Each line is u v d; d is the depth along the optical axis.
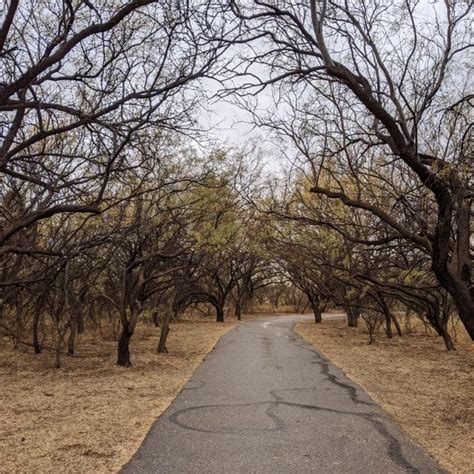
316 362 15.31
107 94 9.51
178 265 17.84
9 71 8.47
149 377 12.40
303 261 24.11
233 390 10.61
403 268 15.15
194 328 30.61
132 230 14.67
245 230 25.11
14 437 6.98
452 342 20.88
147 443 6.70
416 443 6.88
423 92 9.72
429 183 7.19
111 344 20.45
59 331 14.27
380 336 25.12
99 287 16.52
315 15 7.61
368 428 7.61
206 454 6.25
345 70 7.68
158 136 12.19
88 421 7.92
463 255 7.46
